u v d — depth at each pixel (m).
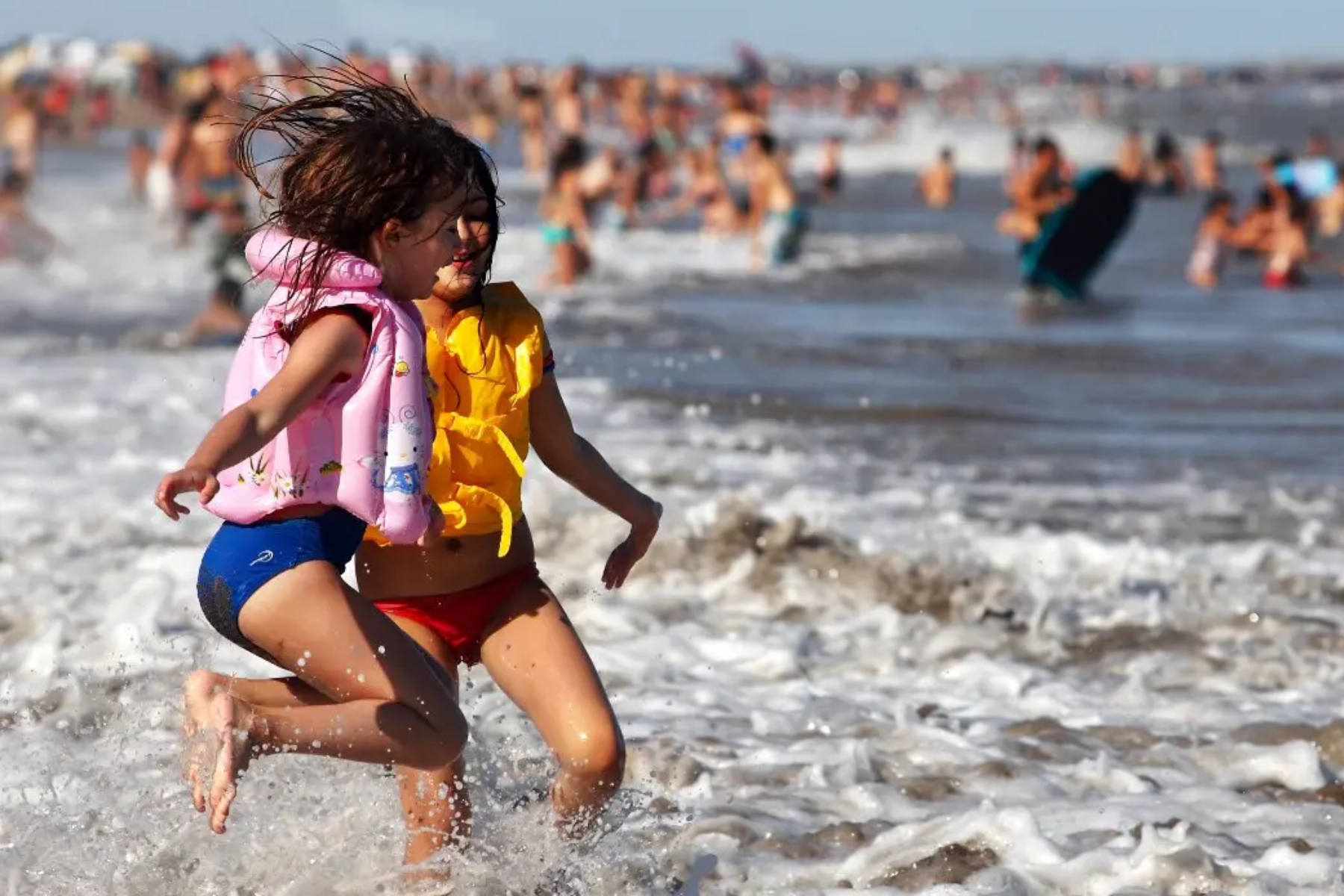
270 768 15.26
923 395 45.59
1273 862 15.60
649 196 116.56
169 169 87.81
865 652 23.23
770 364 50.94
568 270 71.00
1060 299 69.75
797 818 16.88
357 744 12.84
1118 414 43.50
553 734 13.94
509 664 14.18
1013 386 47.59
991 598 25.36
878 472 35.59
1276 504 33.34
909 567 26.06
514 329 14.29
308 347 12.65
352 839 14.48
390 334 12.99
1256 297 72.38
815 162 188.88
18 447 35.97
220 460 12.03
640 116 161.62
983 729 20.03
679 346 54.12
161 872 14.34
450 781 14.27
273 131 13.73
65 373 46.78
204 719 12.49
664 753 18.28
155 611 22.94
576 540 27.12
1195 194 140.75
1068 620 24.70
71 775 16.77
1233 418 43.16
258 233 13.47
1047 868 15.29
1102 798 17.69
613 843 15.20
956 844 15.85
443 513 13.67
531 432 14.92
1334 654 23.41
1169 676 22.45
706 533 27.33
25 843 14.76
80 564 26.06
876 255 89.31
